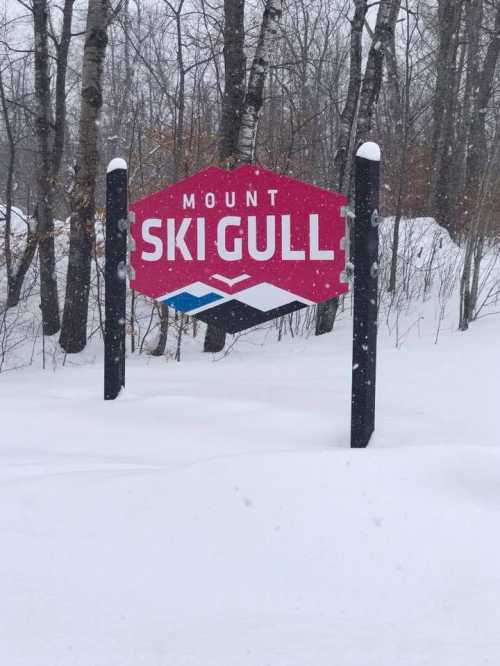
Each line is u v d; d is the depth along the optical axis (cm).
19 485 321
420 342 869
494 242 1441
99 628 222
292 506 292
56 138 1255
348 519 283
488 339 833
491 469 327
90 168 980
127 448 400
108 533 279
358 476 314
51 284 1142
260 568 255
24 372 848
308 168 1523
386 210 1673
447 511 290
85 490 312
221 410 478
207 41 1359
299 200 459
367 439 414
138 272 491
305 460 326
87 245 1012
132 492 307
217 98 1473
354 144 1043
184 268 481
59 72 1244
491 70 1608
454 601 235
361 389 409
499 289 1159
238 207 468
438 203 1727
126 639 216
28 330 1158
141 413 472
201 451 393
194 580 248
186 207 478
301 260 460
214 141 1093
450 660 204
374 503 294
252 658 205
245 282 470
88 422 455
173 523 284
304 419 461
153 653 209
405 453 335
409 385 587
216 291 475
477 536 273
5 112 1328
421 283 1236
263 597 238
